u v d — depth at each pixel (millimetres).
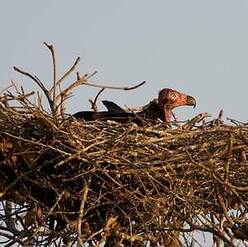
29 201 12266
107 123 12578
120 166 11891
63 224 12391
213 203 11828
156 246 11898
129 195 11758
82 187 12180
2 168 12258
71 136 11867
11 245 11836
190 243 11781
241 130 12492
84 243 11609
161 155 12047
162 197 11688
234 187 11531
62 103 12492
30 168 12031
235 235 11391
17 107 12250
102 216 12344
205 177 12133
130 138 12125
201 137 12383
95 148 11992
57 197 12023
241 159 12359
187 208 11672
